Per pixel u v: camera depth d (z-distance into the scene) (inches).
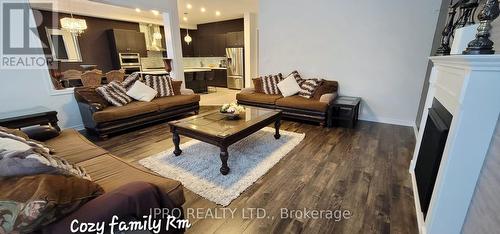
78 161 67.2
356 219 64.8
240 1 211.2
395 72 148.3
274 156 103.1
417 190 72.9
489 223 38.5
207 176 86.3
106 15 248.5
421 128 86.0
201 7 236.2
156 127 149.6
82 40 246.7
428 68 133.6
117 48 261.1
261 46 197.5
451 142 47.0
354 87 164.7
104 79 204.2
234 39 311.7
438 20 128.3
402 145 116.9
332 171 91.0
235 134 89.8
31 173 37.6
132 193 41.8
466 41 65.5
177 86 181.2
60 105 138.2
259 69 204.5
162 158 101.5
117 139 127.5
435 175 57.7
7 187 33.7
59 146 77.5
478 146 43.5
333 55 167.0
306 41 175.2
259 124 105.3
